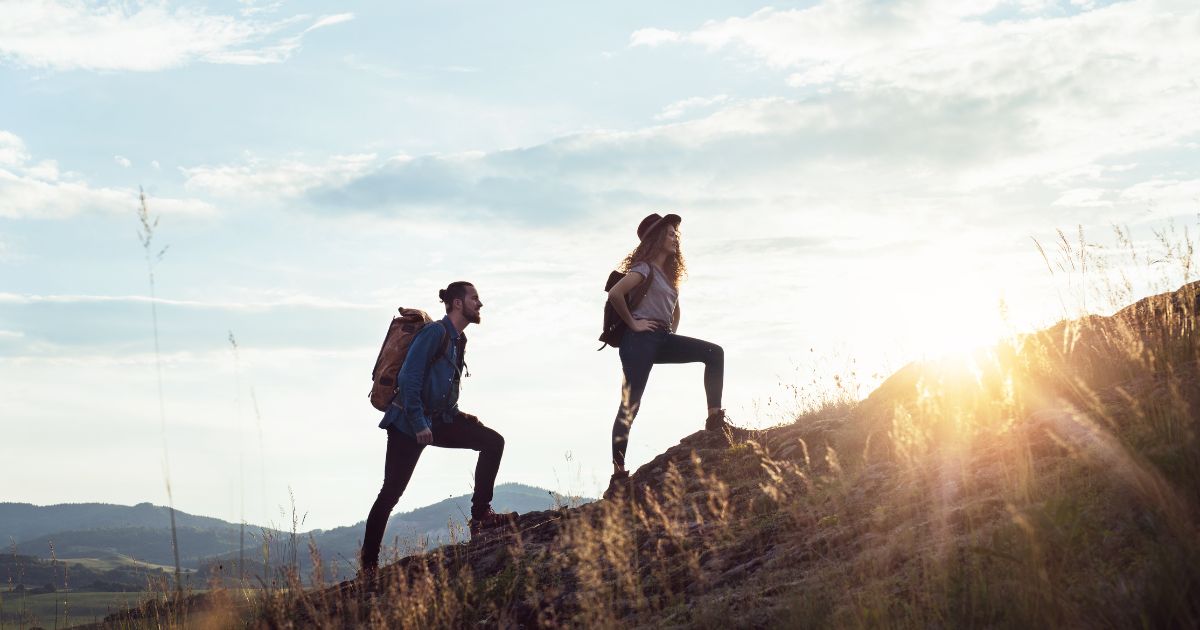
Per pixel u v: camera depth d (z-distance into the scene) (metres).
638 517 5.53
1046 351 5.02
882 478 4.68
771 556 4.20
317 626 4.96
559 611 4.39
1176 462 3.06
